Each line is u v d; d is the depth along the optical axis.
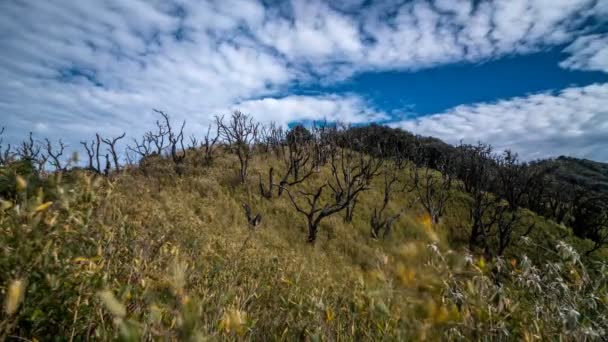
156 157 26.03
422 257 0.96
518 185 28.52
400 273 0.97
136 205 6.78
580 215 24.05
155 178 19.19
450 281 1.01
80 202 1.36
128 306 1.19
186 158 26.92
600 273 1.26
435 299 0.96
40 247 1.08
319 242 16.70
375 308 1.10
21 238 1.04
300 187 24.39
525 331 1.08
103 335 1.11
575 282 1.25
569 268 1.28
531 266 1.24
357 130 43.28
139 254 1.82
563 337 1.11
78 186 1.38
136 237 2.07
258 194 21.28
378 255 1.03
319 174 27.50
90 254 1.35
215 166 25.20
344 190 22.41
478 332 1.03
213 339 1.07
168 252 2.16
